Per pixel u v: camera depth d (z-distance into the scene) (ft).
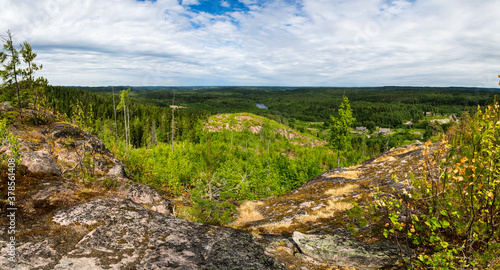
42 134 50.75
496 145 14.25
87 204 23.48
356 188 44.09
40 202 22.17
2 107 57.36
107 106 364.99
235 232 23.31
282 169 106.01
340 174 56.59
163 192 57.36
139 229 19.97
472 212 14.51
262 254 19.47
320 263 20.45
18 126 51.55
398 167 47.19
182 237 19.79
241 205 47.50
